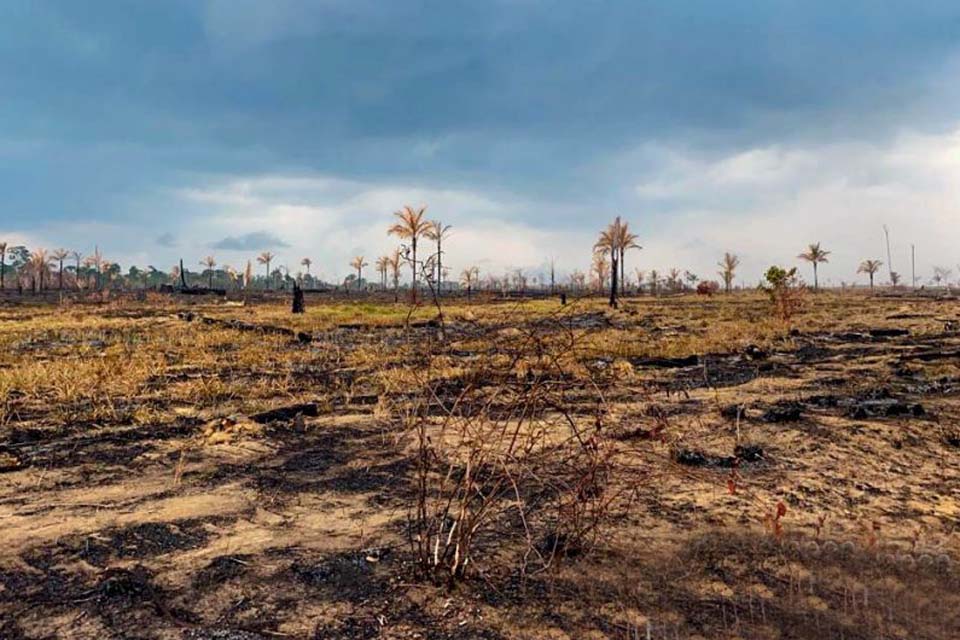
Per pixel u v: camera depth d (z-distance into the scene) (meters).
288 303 40.84
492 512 3.35
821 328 17.19
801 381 8.20
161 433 5.28
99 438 5.10
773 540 3.04
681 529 3.17
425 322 18.45
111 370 8.29
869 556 2.85
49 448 4.78
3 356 10.79
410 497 3.69
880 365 9.56
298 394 7.30
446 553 2.66
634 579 2.61
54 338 14.66
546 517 3.29
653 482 3.90
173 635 2.17
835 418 5.79
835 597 2.43
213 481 4.01
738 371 9.34
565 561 2.78
